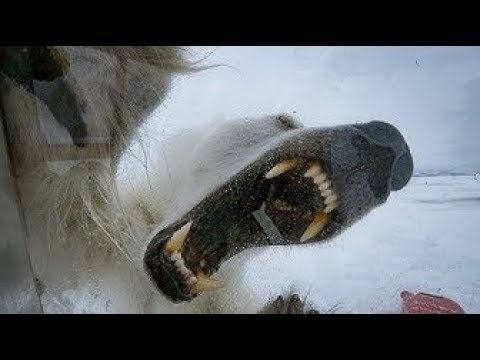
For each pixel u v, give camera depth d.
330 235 0.42
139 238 0.47
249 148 0.47
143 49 0.46
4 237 0.36
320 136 0.39
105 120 0.45
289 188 0.40
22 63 0.37
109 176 0.47
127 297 0.47
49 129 0.41
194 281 0.40
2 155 0.38
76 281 0.45
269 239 0.41
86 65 0.41
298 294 0.55
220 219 0.40
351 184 0.40
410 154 0.41
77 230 0.46
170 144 0.51
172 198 0.48
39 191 0.43
